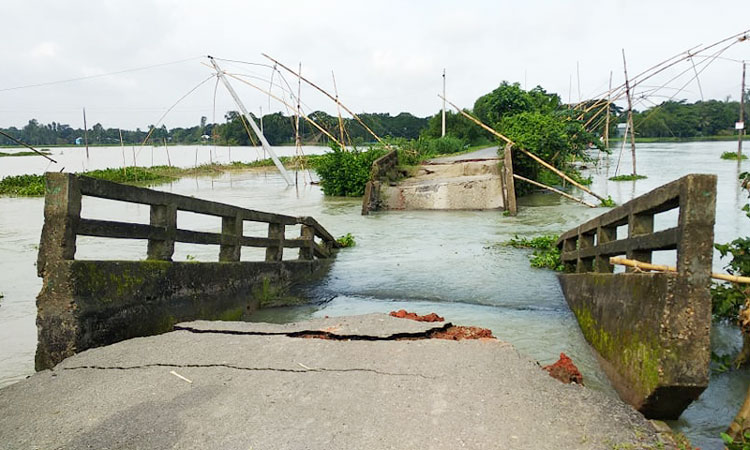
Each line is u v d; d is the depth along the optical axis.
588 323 6.41
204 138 80.69
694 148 59.31
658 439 3.62
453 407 3.97
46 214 5.06
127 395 4.26
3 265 11.11
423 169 21.58
